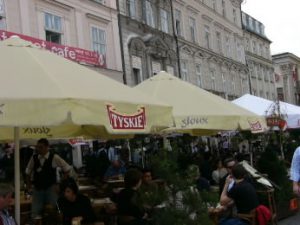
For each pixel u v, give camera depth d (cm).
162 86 1037
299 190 773
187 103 959
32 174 903
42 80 515
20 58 558
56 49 1906
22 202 897
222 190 883
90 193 1084
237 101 1513
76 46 2177
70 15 2159
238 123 966
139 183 675
